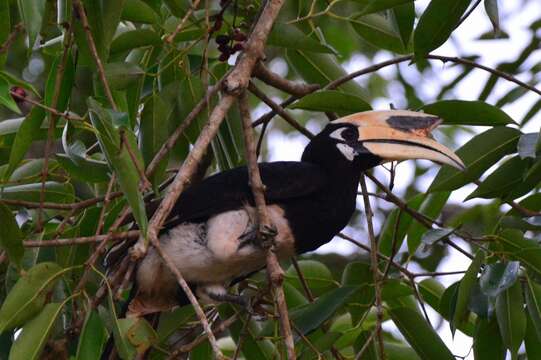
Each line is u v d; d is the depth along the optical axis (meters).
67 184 8.57
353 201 9.27
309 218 9.04
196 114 8.07
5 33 7.14
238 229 8.72
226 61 9.17
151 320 9.02
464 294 7.83
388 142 9.03
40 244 7.03
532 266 7.91
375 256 8.57
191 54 9.30
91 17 6.96
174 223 8.80
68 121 7.16
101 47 7.01
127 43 8.35
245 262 8.84
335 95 9.02
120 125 6.42
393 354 8.95
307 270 9.51
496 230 8.37
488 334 8.38
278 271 7.37
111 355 8.19
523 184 8.59
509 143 8.57
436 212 9.39
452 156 8.59
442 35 8.22
